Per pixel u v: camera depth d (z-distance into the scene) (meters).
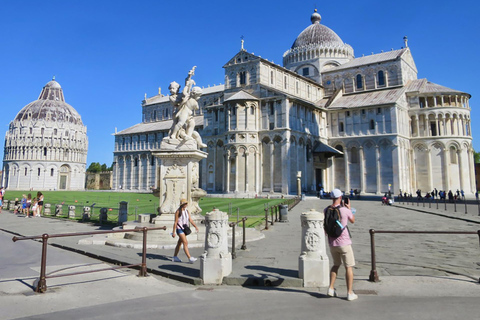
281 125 59.94
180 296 9.16
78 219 29.53
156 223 16.53
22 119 147.62
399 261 13.09
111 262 13.00
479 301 8.46
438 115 67.56
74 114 159.12
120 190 101.50
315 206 41.47
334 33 84.50
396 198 59.75
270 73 66.69
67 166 148.12
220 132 66.75
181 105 17.50
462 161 66.38
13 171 141.75
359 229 22.47
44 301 8.73
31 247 16.95
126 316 7.68
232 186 61.84
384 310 7.87
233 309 8.09
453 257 13.84
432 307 8.03
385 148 64.88
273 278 10.09
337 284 10.08
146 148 97.31
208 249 10.58
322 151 65.25
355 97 74.31
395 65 72.06
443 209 37.06
